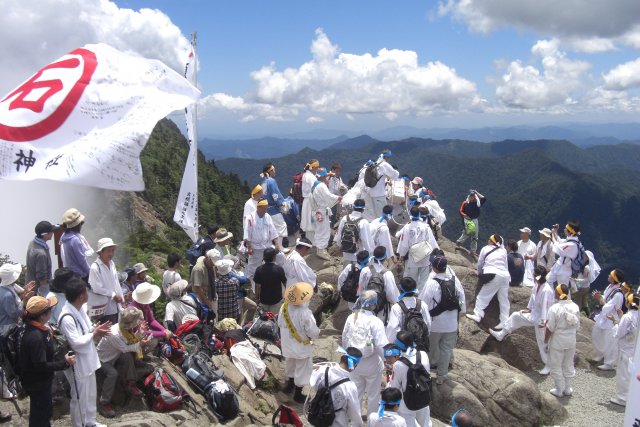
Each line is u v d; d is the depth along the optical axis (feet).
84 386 20.54
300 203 53.47
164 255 106.01
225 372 27.76
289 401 29.50
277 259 35.45
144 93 23.40
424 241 37.52
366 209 52.19
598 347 40.37
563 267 42.14
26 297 23.17
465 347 38.65
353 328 25.72
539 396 32.07
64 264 24.16
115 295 24.73
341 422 22.61
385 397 21.35
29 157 20.39
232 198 239.30
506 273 38.81
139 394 23.93
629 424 22.41
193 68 33.91
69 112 21.76
